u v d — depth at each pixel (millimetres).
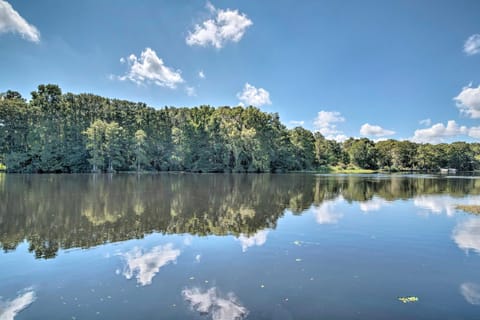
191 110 91688
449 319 6379
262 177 60031
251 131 81312
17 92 71562
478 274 8922
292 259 10062
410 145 127125
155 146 78750
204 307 6738
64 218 16688
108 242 12094
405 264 9688
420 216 17953
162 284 8008
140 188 32750
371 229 14555
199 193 29172
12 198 23922
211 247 11430
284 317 6352
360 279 8438
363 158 122375
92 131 64938
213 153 81188
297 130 106562
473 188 37906
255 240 12484
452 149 129000
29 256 10359
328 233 13688
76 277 8508
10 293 7512
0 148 62250
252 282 8148
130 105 81625
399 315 6512
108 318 6297
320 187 37656
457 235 13484
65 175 55750
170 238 12742
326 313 6543
